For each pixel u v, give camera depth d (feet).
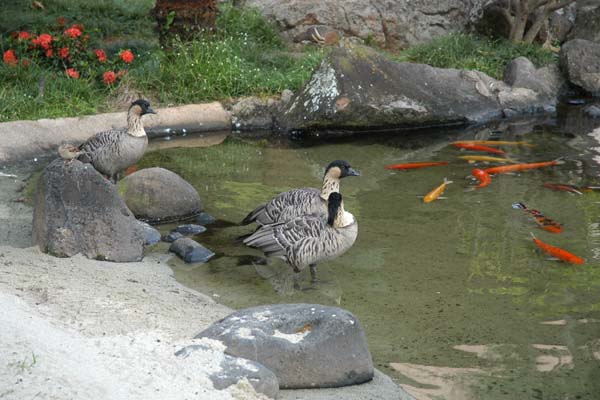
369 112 25.80
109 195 18.49
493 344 16.47
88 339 15.23
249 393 14.69
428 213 20.51
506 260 18.71
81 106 24.86
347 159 23.72
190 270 18.40
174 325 16.26
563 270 18.40
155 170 20.57
